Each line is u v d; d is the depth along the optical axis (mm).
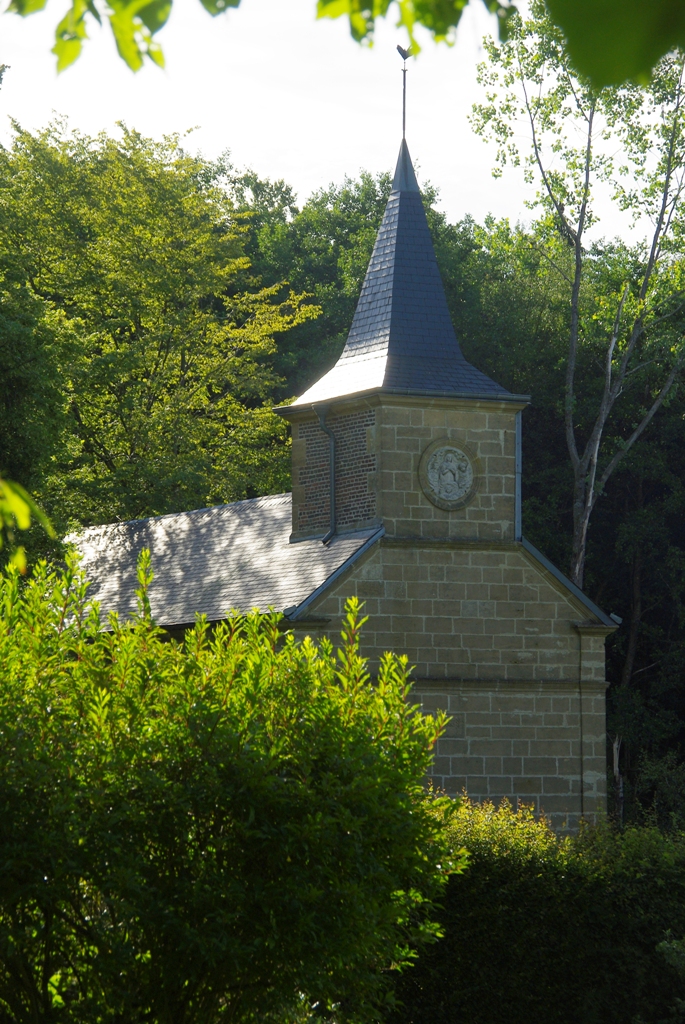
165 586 37031
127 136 57594
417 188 35406
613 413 54688
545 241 48938
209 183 81062
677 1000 18094
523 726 31438
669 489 55625
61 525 37812
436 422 32094
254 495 59156
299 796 11891
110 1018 12078
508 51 46438
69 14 4801
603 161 47219
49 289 55188
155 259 57156
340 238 76625
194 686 12273
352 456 32562
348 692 13109
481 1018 18234
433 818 12742
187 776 11867
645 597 53688
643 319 48188
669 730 50469
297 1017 13094
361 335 34125
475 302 58875
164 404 57281
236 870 11875
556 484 54531
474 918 18344
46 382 37281
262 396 61719
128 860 11367
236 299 63031
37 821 11477
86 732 12031
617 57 3480
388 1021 18125
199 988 12273
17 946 11781
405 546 31266
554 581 32188
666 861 18781
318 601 30312
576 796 31625
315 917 11797
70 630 12766
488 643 31562
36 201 54156
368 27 4555
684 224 46906
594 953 18484
